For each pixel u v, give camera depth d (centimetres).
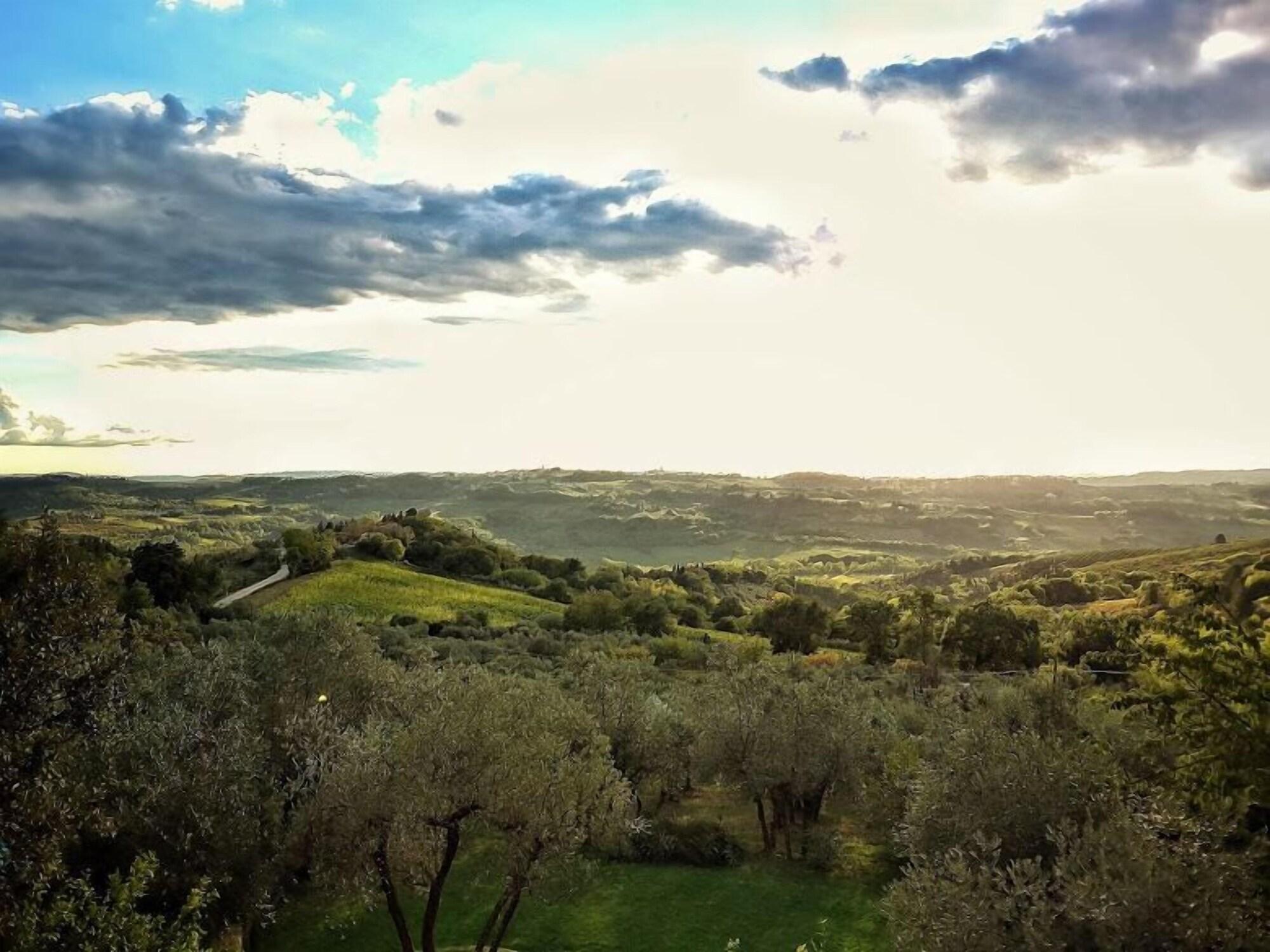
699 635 11519
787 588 19775
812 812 4019
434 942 2625
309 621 3962
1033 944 1463
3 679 1328
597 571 17100
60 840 1381
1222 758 1658
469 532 18212
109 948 1468
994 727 2381
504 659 7331
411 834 2373
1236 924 1403
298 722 3172
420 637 8769
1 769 1300
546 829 2303
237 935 2598
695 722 4250
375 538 14425
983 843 1694
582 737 2988
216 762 2475
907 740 4075
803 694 3916
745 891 3306
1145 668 1814
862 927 2970
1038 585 14212
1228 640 1694
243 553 14575
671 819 4084
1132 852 1505
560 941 2914
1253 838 1597
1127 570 17012
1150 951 1415
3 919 1323
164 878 2250
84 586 1451
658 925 3028
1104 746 2275
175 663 3281
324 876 2373
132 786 2200
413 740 2294
